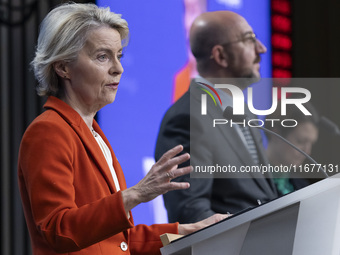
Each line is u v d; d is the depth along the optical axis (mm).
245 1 13328
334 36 14742
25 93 11953
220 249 4426
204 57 10125
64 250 4648
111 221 4598
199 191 8312
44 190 4789
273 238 4270
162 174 4598
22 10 12109
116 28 5566
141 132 11586
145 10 11992
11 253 11531
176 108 8984
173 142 8719
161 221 11031
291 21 14133
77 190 5055
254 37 10297
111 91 5465
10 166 11789
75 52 5336
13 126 11875
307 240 4156
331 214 4188
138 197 4609
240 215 4336
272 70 13555
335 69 14516
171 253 4559
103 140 5891
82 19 5391
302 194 4215
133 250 5680
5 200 11664
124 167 11398
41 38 5492
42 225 4672
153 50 11938
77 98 5473
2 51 11914
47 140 4953
